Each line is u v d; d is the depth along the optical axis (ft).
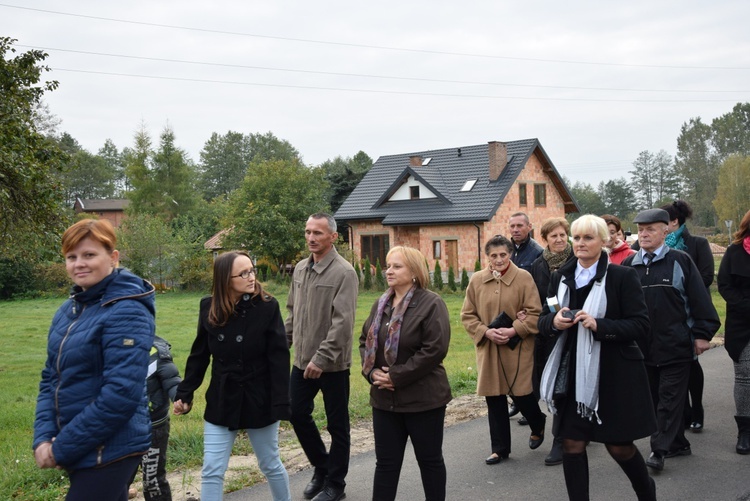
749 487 17.47
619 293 14.75
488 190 134.72
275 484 15.03
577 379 14.51
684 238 22.63
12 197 44.78
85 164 362.94
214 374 14.46
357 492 17.92
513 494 17.63
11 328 85.20
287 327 18.54
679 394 19.25
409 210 141.49
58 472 19.13
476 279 21.29
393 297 15.42
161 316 91.30
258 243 146.72
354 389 32.40
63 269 145.18
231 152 387.34
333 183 197.88
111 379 10.47
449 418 25.58
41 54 47.42
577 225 15.21
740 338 20.49
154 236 140.36
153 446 14.69
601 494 17.43
